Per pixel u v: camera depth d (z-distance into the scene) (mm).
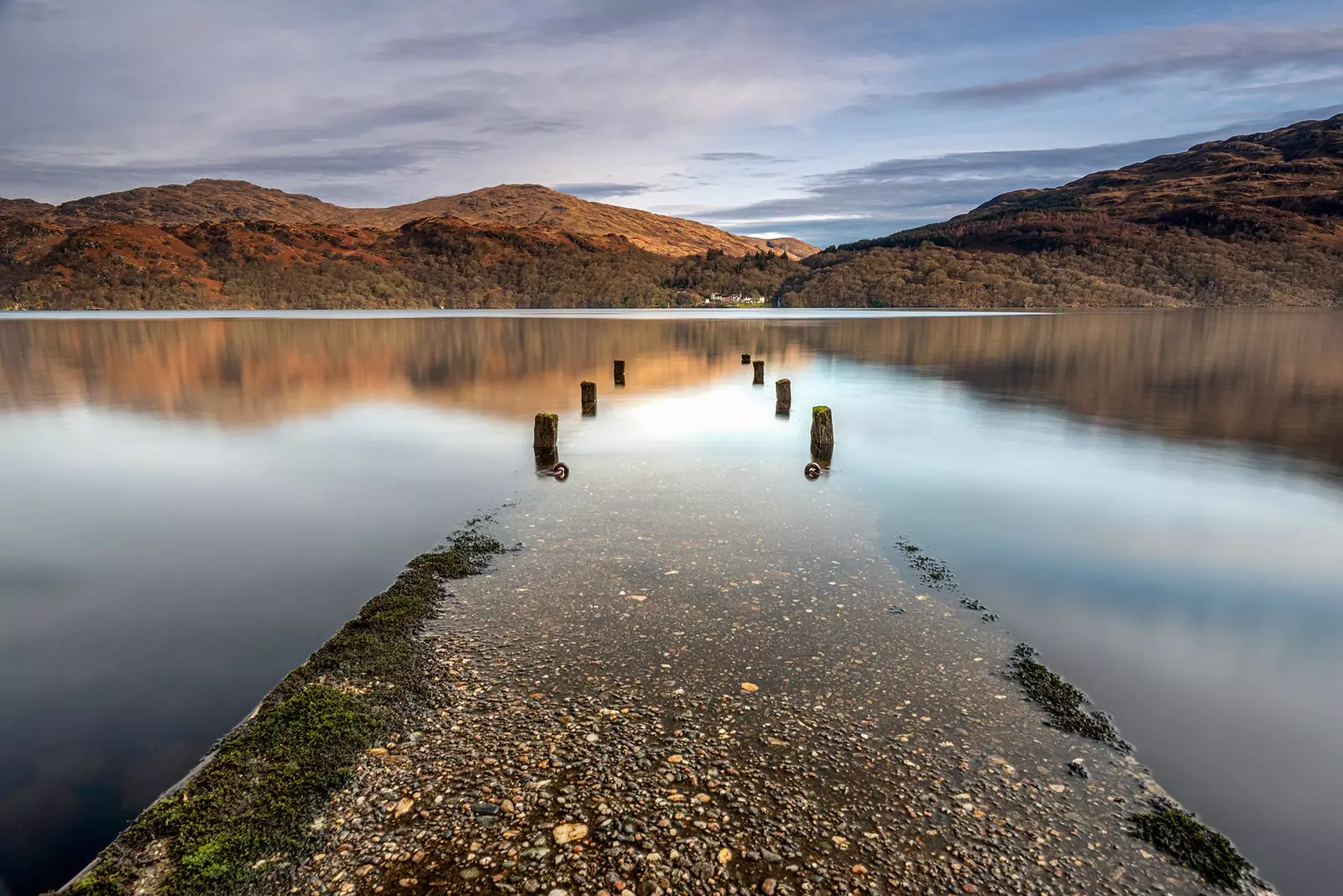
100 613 8117
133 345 54000
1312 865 4289
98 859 4328
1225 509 11453
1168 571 8906
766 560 9227
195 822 4590
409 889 4074
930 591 8289
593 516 11133
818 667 6539
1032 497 12180
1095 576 8766
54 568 9500
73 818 4812
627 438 17281
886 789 4898
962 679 6348
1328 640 7117
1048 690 6129
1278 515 11133
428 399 24641
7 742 5676
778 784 4930
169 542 10461
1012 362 37750
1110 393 25359
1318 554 9453
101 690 6488
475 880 4129
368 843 4426
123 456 16109
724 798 4793
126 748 5605
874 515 11133
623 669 6500
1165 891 4086
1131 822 4609
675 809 4691
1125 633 7277
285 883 4141
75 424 20156
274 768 5109
